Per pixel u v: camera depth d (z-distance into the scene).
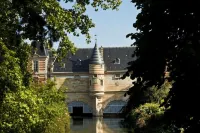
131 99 11.30
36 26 14.62
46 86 29.95
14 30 16.34
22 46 19.66
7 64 15.62
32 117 16.81
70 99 92.25
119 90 91.44
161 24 10.28
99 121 73.69
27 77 19.50
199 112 9.98
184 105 10.13
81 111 92.56
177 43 10.28
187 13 10.11
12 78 15.66
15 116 15.98
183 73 10.05
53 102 29.58
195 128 10.15
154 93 44.16
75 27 20.89
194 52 9.55
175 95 10.28
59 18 18.28
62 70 92.38
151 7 10.38
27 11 14.33
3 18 17.11
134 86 11.16
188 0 9.99
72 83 92.38
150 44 10.34
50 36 16.12
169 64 10.41
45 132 27.30
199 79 9.68
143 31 10.70
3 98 15.54
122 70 91.88
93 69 90.81
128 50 95.62
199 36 9.97
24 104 15.92
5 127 15.91
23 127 16.95
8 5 17.20
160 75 10.66
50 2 17.77
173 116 10.46
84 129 54.72
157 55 10.35
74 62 93.75
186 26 10.10
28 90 17.20
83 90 92.06
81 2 20.80
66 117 42.03
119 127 56.56
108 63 93.44
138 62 10.70
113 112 91.31
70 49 20.55
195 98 9.88
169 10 10.25
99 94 90.62
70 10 20.80
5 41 17.16
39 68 90.12
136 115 41.81
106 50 95.88
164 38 10.31
